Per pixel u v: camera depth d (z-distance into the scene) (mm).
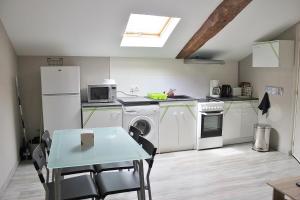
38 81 4504
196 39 4461
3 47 3441
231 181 3518
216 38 4594
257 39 4812
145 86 5121
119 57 4887
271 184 2355
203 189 3285
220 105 4887
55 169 1970
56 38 4000
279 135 4824
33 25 3619
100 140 2619
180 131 4754
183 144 4809
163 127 4629
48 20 3553
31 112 4527
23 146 4402
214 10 3785
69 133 2912
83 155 2164
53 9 3350
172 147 4746
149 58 5086
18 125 4203
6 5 3166
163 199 3025
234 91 5535
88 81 4773
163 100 4625
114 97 4488
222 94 5430
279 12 3984
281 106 4746
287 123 4633
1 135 3139
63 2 3246
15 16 3383
